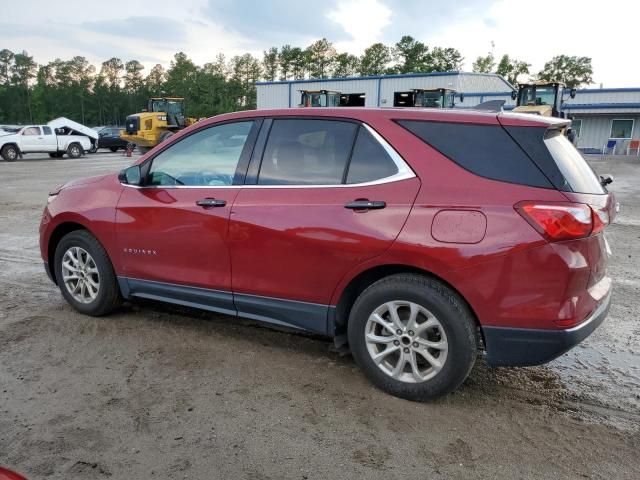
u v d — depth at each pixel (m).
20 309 4.80
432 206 3.04
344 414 3.13
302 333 4.31
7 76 130.12
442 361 3.12
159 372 3.63
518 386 3.50
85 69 133.62
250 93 120.38
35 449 2.78
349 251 3.25
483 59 100.12
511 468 2.66
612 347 4.14
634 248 7.38
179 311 4.79
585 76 95.81
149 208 4.08
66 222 4.58
